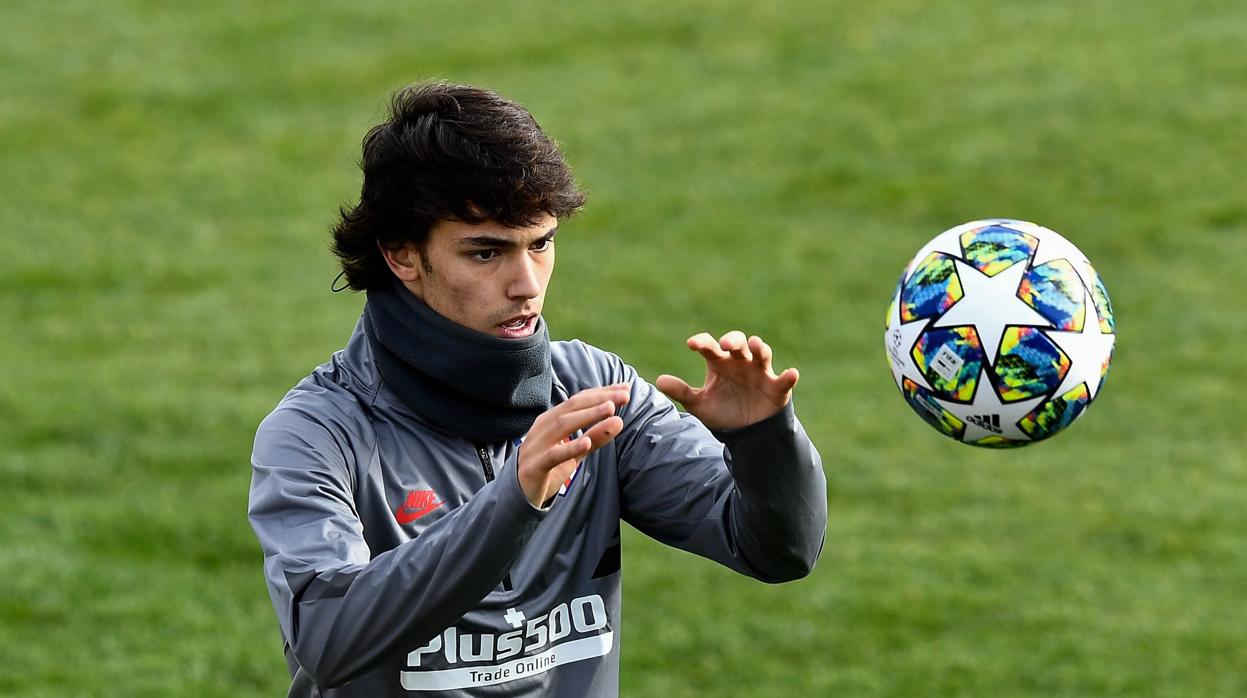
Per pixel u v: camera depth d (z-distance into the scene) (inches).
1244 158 1834.4
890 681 924.0
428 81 406.9
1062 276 404.2
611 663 421.1
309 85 2114.9
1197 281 1594.5
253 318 1555.1
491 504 336.8
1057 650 959.6
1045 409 402.9
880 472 1219.9
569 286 1599.4
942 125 1945.1
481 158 370.9
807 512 394.6
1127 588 1041.5
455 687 392.5
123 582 1055.0
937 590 1036.5
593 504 417.1
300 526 369.7
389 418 398.9
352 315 1567.4
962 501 1173.7
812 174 1850.4
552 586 405.7
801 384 1392.7
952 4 2309.3
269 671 940.0
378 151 382.6
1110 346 408.5
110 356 1465.3
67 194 1840.6
